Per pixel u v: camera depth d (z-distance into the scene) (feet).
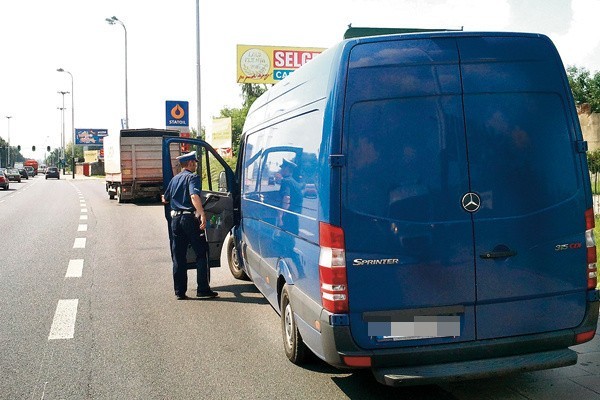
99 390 15.08
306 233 14.06
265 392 14.84
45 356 17.75
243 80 108.78
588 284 13.64
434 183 12.81
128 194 84.17
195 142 25.86
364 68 12.71
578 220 13.51
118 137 83.30
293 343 16.49
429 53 12.91
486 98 13.04
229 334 19.86
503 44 13.20
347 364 12.66
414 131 12.78
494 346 13.08
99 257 36.19
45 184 182.70
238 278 28.94
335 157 12.53
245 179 24.03
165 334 19.92
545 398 14.03
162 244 42.04
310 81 14.67
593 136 76.84
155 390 15.06
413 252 12.75
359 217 12.59
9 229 52.08
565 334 13.47
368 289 12.64
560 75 13.48
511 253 13.10
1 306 23.88
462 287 12.93
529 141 13.21
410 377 12.42
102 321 21.58
